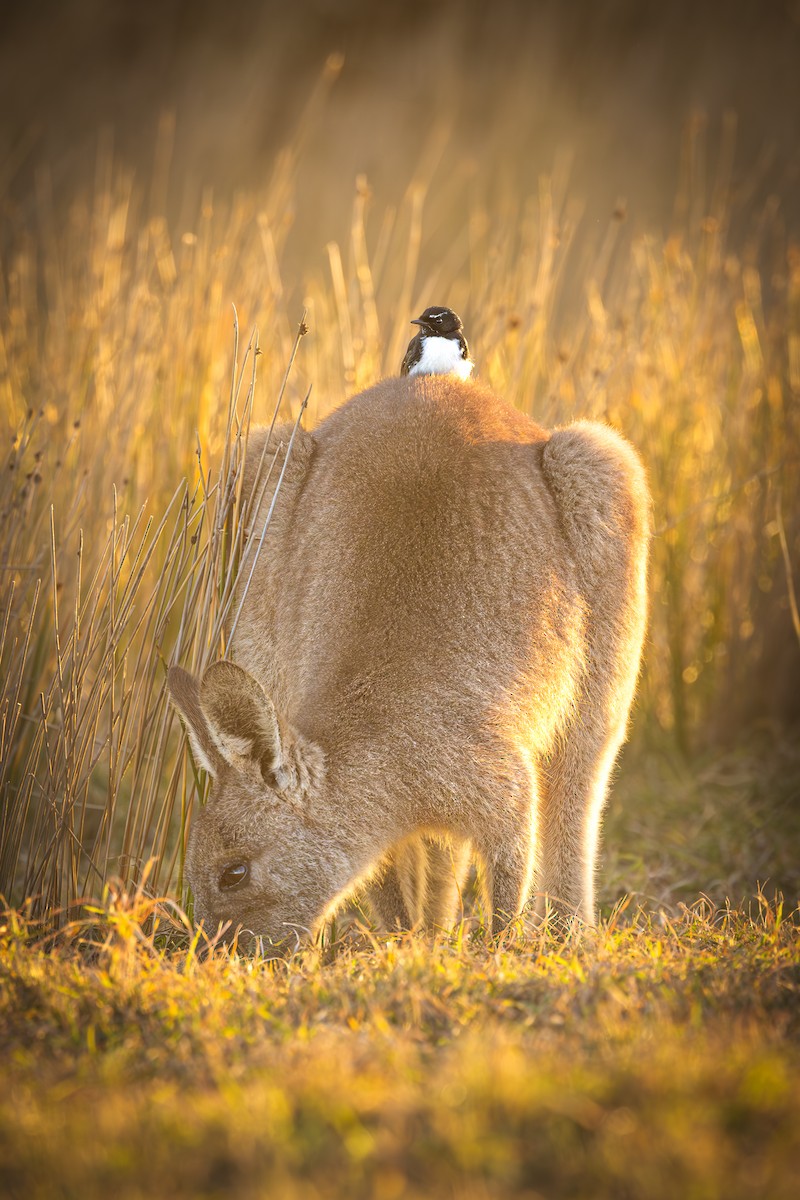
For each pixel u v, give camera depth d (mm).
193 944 13500
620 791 23719
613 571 16266
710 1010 11383
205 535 17359
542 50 56219
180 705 14484
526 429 17047
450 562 15312
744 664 25734
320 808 14500
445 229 45781
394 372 23234
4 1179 8859
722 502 25594
